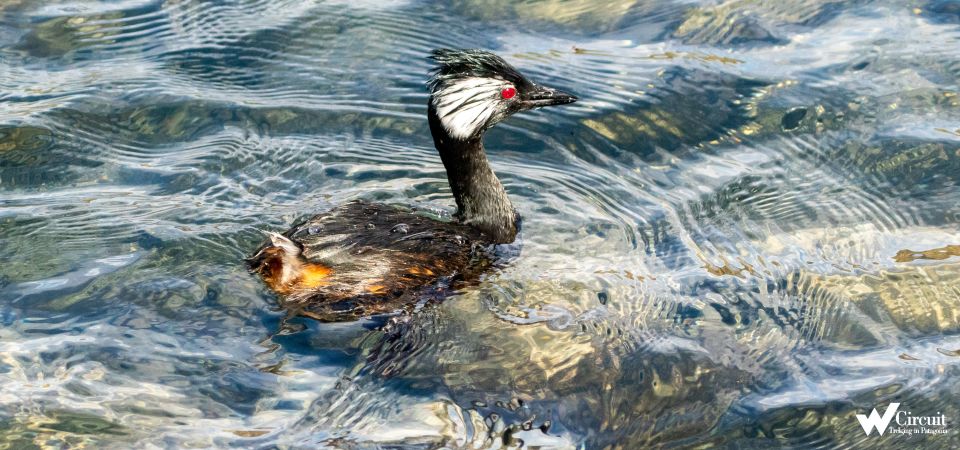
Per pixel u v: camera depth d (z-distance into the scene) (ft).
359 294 24.04
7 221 27.84
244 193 29.81
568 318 24.50
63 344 22.76
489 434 20.70
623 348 23.59
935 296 25.99
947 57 37.27
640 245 28.02
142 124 33.55
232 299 24.34
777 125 34.17
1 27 39.06
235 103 35.01
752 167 32.12
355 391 21.66
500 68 27.84
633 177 31.63
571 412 21.48
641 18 40.78
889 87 35.81
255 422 20.74
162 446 19.99
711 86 36.19
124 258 26.09
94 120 33.53
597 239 28.22
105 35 39.11
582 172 31.83
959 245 28.17
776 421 21.72
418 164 31.99
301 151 32.30
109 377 21.81
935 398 22.48
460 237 26.81
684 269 26.96
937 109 34.58
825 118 34.37
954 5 40.83
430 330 23.66
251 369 22.17
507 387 22.04
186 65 37.32
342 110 34.91
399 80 36.86
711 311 25.23
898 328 24.90
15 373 21.85
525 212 29.53
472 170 27.91
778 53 38.14
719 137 33.71
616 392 22.18
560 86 36.27
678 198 30.50
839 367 23.50
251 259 25.03
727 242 28.35
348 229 25.80
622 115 34.78
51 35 38.88
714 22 40.19
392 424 20.84
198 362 22.30
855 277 26.86
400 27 40.29
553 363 22.88
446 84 27.25
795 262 27.48
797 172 31.83
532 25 40.55
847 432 21.49
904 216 29.63
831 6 41.19
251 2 42.16
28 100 34.47
